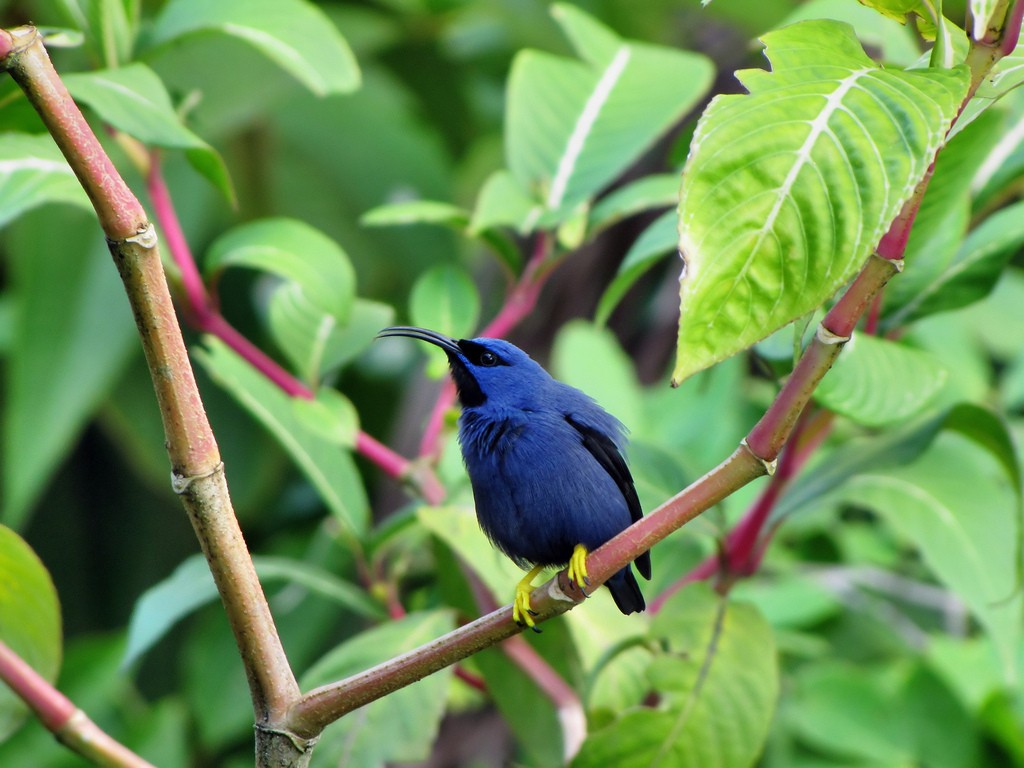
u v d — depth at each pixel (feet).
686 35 44.83
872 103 12.05
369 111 47.34
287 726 15.43
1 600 20.53
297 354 27.48
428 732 21.98
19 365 37.76
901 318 23.91
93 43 24.23
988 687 32.96
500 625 15.48
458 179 49.01
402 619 23.88
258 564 25.90
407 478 26.81
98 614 46.91
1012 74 14.51
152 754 34.73
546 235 27.99
